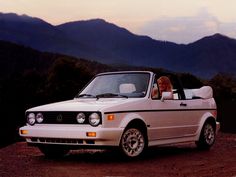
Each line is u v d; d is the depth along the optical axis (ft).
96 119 28.53
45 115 30.25
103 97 32.27
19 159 31.91
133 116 30.09
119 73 33.91
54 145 30.07
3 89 137.69
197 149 38.04
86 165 28.73
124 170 26.84
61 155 33.30
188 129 35.47
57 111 29.71
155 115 31.94
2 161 30.89
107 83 33.53
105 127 28.55
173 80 35.24
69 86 147.95
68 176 24.88
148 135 31.45
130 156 30.22
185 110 35.01
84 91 33.99
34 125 30.73
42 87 147.95
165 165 29.01
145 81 32.48
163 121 32.73
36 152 36.27
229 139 50.14
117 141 29.12
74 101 32.35
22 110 111.65
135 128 30.53
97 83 34.06
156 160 31.24
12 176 24.98
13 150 37.76
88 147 28.73
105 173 25.76
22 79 149.89
